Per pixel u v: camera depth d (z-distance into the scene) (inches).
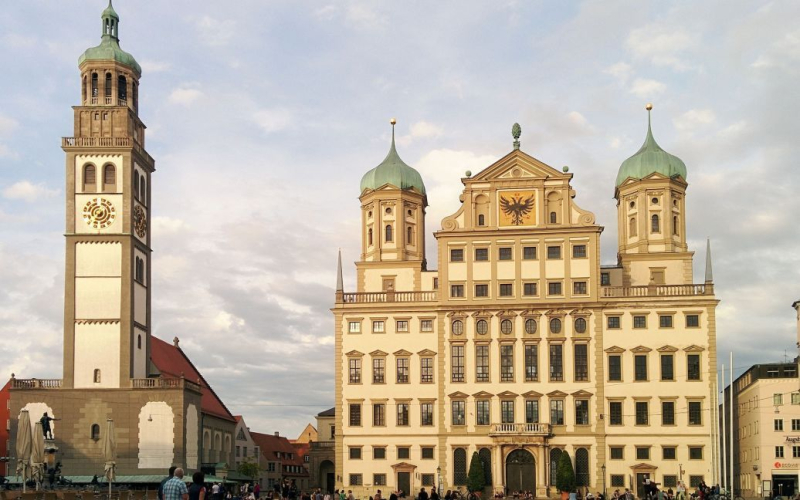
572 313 4795.8
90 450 4192.9
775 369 5132.9
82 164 4397.1
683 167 5157.5
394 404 4849.9
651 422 4672.7
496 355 4817.9
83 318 4293.8
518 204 4931.1
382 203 5438.0
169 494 1336.1
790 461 4992.6
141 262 4520.2
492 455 4736.7
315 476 6392.7
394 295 4955.7
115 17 4672.7
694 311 4726.9
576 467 4697.3
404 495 4633.4
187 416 4318.4
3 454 4692.4
